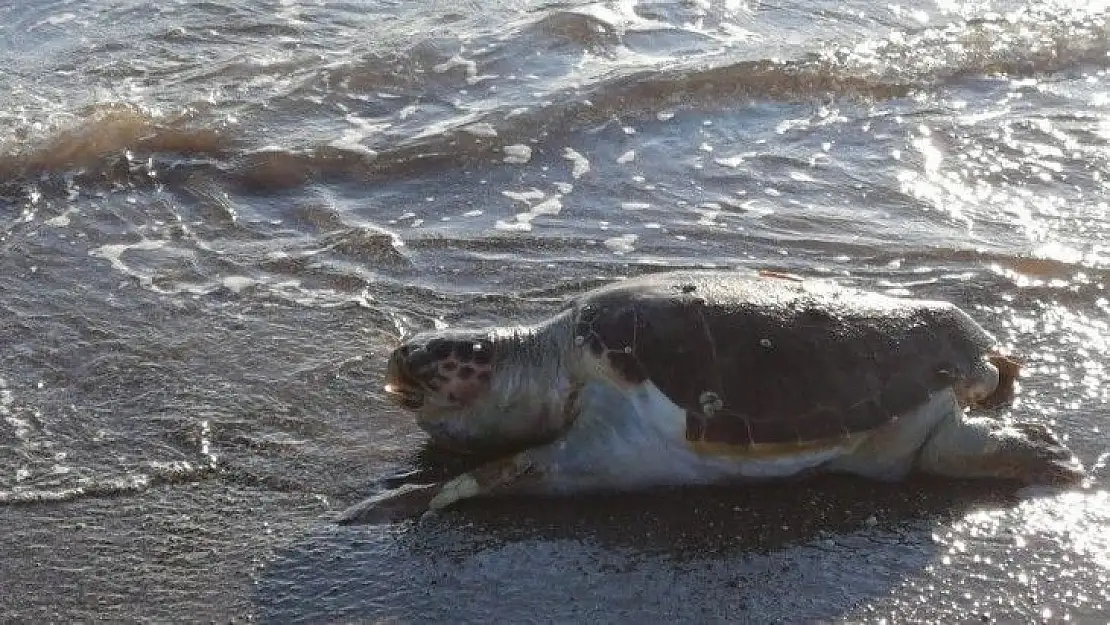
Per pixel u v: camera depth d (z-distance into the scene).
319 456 4.39
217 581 3.72
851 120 7.75
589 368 3.97
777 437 3.84
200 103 7.77
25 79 8.20
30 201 6.62
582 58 8.77
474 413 4.28
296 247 6.15
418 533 3.91
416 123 7.69
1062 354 4.93
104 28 9.26
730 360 3.89
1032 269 5.66
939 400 4.04
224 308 5.50
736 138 7.52
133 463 4.33
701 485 4.08
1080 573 3.65
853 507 3.97
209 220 6.48
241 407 4.68
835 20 9.58
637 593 3.60
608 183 6.89
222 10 9.68
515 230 6.30
